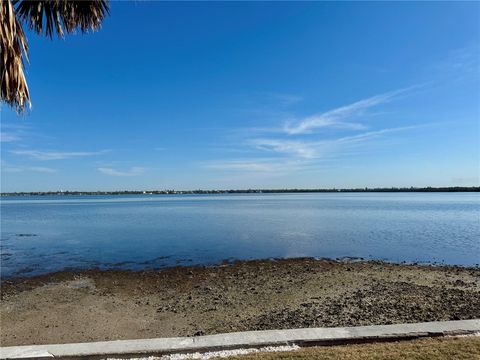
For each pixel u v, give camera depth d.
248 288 12.02
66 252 19.97
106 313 9.69
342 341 5.25
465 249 20.31
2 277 14.31
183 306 10.19
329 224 34.44
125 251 20.22
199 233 28.20
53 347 5.04
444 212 49.56
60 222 38.91
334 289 11.26
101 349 4.95
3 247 21.77
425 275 13.39
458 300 9.23
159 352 4.95
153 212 56.84
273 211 55.91
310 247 21.30
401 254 18.92
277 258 18.08
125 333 8.16
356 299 9.81
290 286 12.00
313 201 102.81
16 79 4.69
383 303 9.13
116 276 14.46
